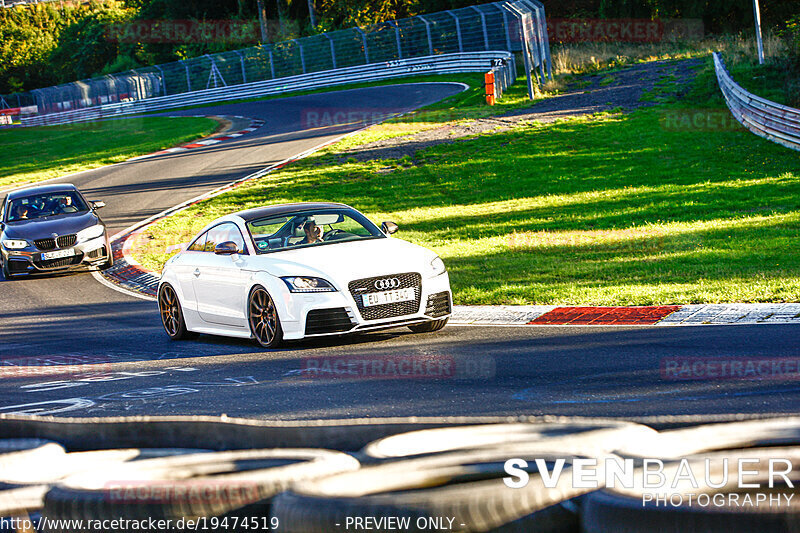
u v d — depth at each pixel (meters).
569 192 32.19
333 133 52.38
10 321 18.78
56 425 4.61
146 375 11.58
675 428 4.54
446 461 3.46
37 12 184.38
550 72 62.41
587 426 3.94
